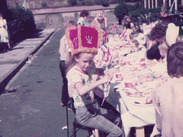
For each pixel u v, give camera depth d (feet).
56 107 17.53
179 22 18.57
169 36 10.77
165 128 5.67
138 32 20.86
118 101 9.91
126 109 9.09
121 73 12.14
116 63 14.51
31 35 75.41
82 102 8.20
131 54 16.70
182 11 47.47
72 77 7.90
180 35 10.03
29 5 124.67
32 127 14.70
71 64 8.11
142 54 16.37
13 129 14.62
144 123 8.16
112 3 107.76
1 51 44.42
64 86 17.28
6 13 62.69
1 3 60.59
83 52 7.29
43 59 36.58
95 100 8.80
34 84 23.79
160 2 62.39
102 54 13.07
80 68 8.00
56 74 27.14
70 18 109.29
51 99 19.27
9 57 38.04
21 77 26.89
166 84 5.83
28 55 38.04
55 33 81.30
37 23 108.78
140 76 11.27
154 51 15.12
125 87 10.14
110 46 19.65
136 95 9.20
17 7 70.44
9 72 27.35
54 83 23.63
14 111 17.39
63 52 16.67
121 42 21.20
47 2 125.70
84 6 108.58
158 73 11.51
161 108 5.74
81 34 7.21
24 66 32.53
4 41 44.50
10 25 56.18
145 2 79.71
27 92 21.48
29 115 16.49
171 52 5.74
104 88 9.04
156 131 6.40
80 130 13.79
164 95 5.70
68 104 10.54
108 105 11.02
